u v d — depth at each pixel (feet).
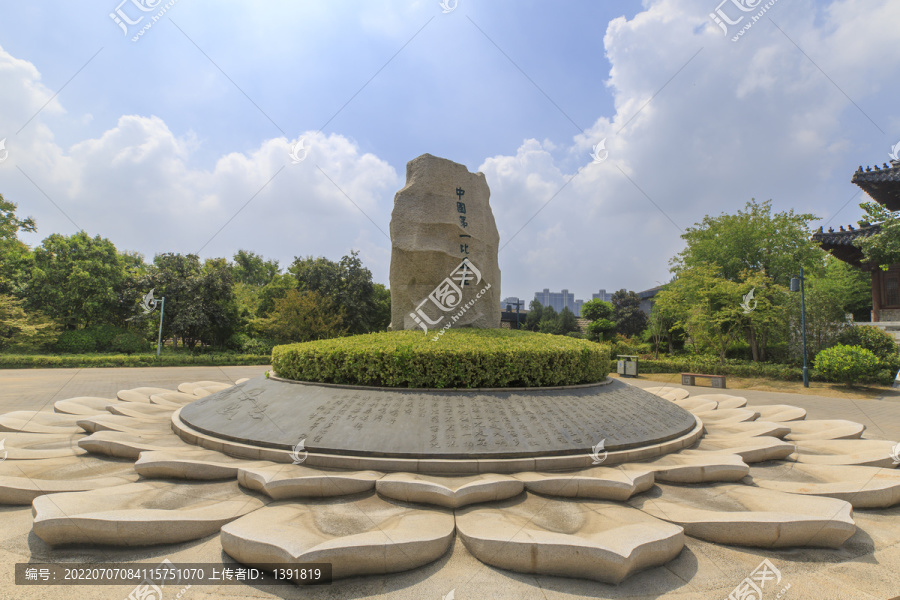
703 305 71.10
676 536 11.32
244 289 121.39
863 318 89.66
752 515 12.44
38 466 16.93
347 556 10.35
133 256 113.70
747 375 63.36
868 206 71.61
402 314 30.30
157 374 64.18
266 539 10.62
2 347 80.28
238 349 98.58
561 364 21.74
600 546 10.41
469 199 31.63
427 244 29.76
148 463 15.16
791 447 18.69
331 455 15.67
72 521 11.37
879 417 35.94
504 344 21.88
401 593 10.10
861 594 10.31
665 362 73.05
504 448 15.92
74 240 92.84
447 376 20.02
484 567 11.03
